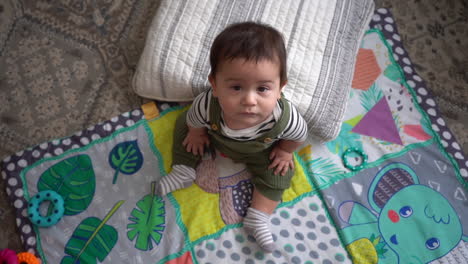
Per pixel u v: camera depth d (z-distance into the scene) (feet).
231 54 2.41
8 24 4.23
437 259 3.37
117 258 3.24
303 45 3.70
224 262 3.25
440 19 4.62
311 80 3.59
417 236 3.45
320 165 3.70
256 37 2.43
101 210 3.42
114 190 3.51
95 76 4.10
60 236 3.29
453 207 3.59
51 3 4.37
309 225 3.45
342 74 3.73
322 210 3.51
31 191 3.46
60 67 4.11
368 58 4.24
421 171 3.73
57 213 3.34
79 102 3.97
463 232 3.49
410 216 3.53
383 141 3.85
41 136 3.79
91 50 4.22
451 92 4.26
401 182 3.67
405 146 3.83
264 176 3.38
